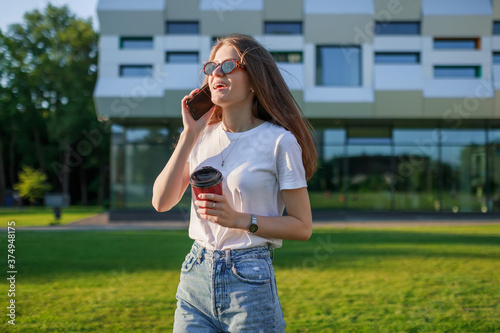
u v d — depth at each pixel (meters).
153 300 4.96
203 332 1.65
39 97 33.19
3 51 31.70
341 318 4.28
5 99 32.34
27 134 35.91
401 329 3.96
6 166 38.62
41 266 7.07
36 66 31.72
